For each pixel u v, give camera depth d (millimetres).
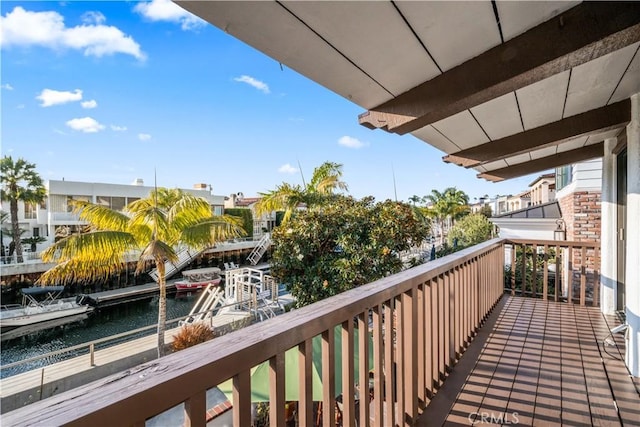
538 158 3525
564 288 5977
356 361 2875
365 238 6469
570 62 1080
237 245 21125
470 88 1223
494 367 2227
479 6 946
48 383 5996
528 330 2904
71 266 6602
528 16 1021
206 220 7648
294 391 2688
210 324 8383
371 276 6113
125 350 7211
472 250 2754
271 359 868
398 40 1070
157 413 606
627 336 2219
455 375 2127
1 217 17500
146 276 16203
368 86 1364
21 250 16531
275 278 6762
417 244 7312
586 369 2193
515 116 1992
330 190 8680
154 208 7188
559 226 7051
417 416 1668
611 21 977
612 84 1702
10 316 11258
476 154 2518
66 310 11875
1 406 5531
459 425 1646
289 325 933
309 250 6375
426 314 1873
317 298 6098
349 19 949
